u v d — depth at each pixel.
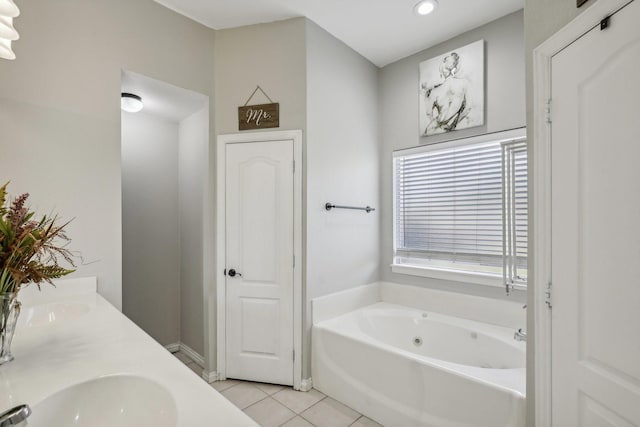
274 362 2.49
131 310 2.94
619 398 0.98
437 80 2.74
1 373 0.89
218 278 2.56
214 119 2.59
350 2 2.28
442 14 2.40
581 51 1.12
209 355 2.57
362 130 2.98
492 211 2.51
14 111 1.69
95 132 1.95
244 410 2.17
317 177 2.52
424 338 2.62
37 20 1.77
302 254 2.44
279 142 2.48
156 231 3.10
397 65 3.05
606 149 1.03
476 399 1.62
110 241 1.98
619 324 0.99
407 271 2.94
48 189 1.79
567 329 1.19
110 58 2.03
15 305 0.98
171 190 3.21
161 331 3.12
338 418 2.08
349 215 2.82
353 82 2.88
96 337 1.15
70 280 1.80
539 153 1.32
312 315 2.48
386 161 3.13
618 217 0.99
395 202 3.09
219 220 2.56
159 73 2.27
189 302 3.07
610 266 1.02
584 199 1.12
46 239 1.01
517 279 2.31
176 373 0.89
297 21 2.46
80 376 0.87
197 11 2.38
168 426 0.73
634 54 0.94
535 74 1.34
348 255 2.81
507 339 2.19
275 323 2.49
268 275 2.50
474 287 2.56
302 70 2.43
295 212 2.45
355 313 2.74
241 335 2.54
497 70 2.42
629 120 0.96
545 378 1.29
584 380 1.12
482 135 2.49
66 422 0.80
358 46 2.82
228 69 2.57
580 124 1.14
